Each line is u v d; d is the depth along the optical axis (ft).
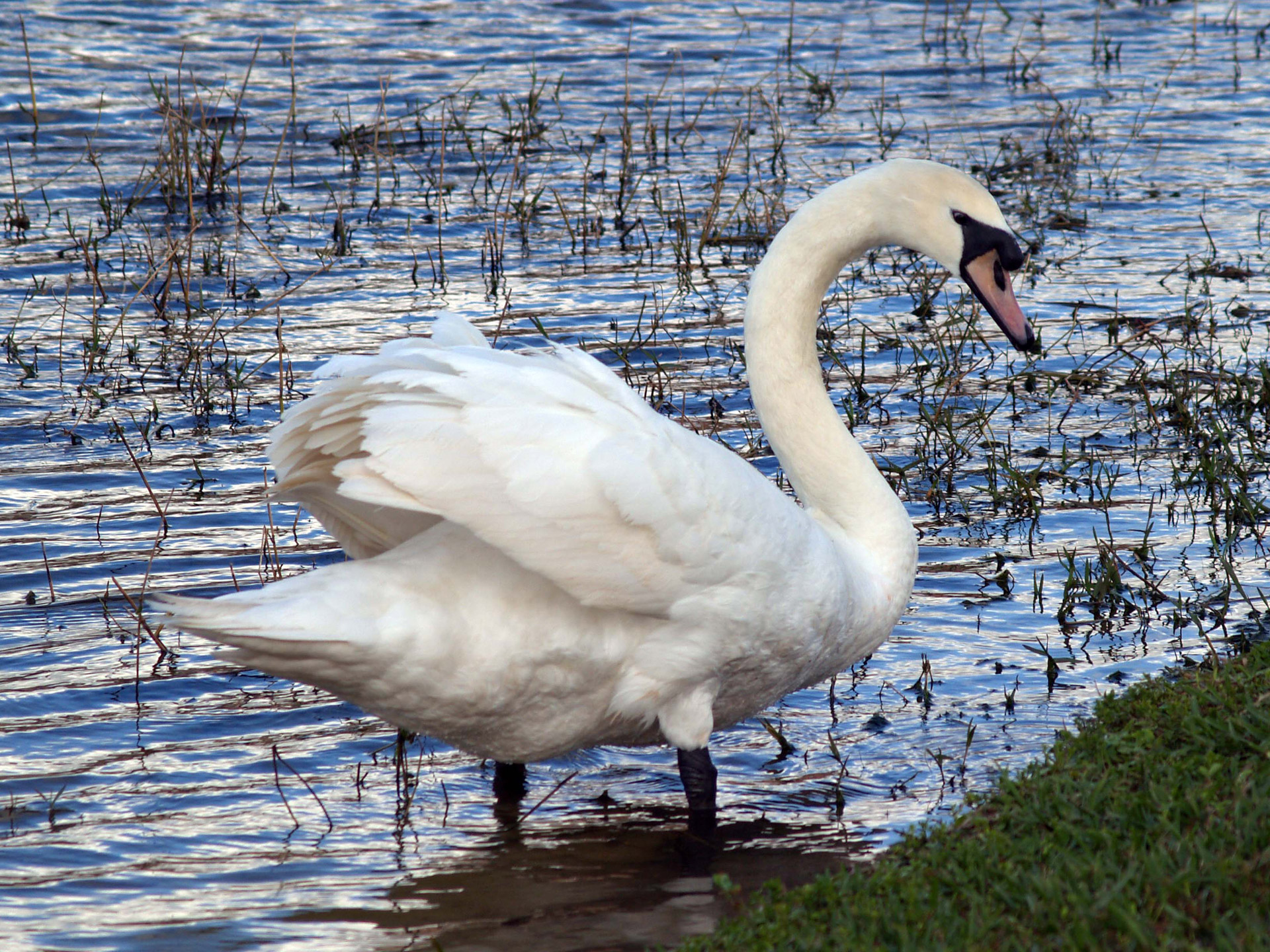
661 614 27.94
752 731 33.50
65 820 29.12
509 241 69.41
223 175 74.59
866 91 96.63
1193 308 58.90
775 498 28.91
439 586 26.71
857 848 27.96
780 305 33.68
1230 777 25.35
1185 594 38.60
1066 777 26.25
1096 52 104.78
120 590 37.17
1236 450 47.29
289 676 26.73
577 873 27.48
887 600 32.32
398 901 26.40
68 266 64.59
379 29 108.88
